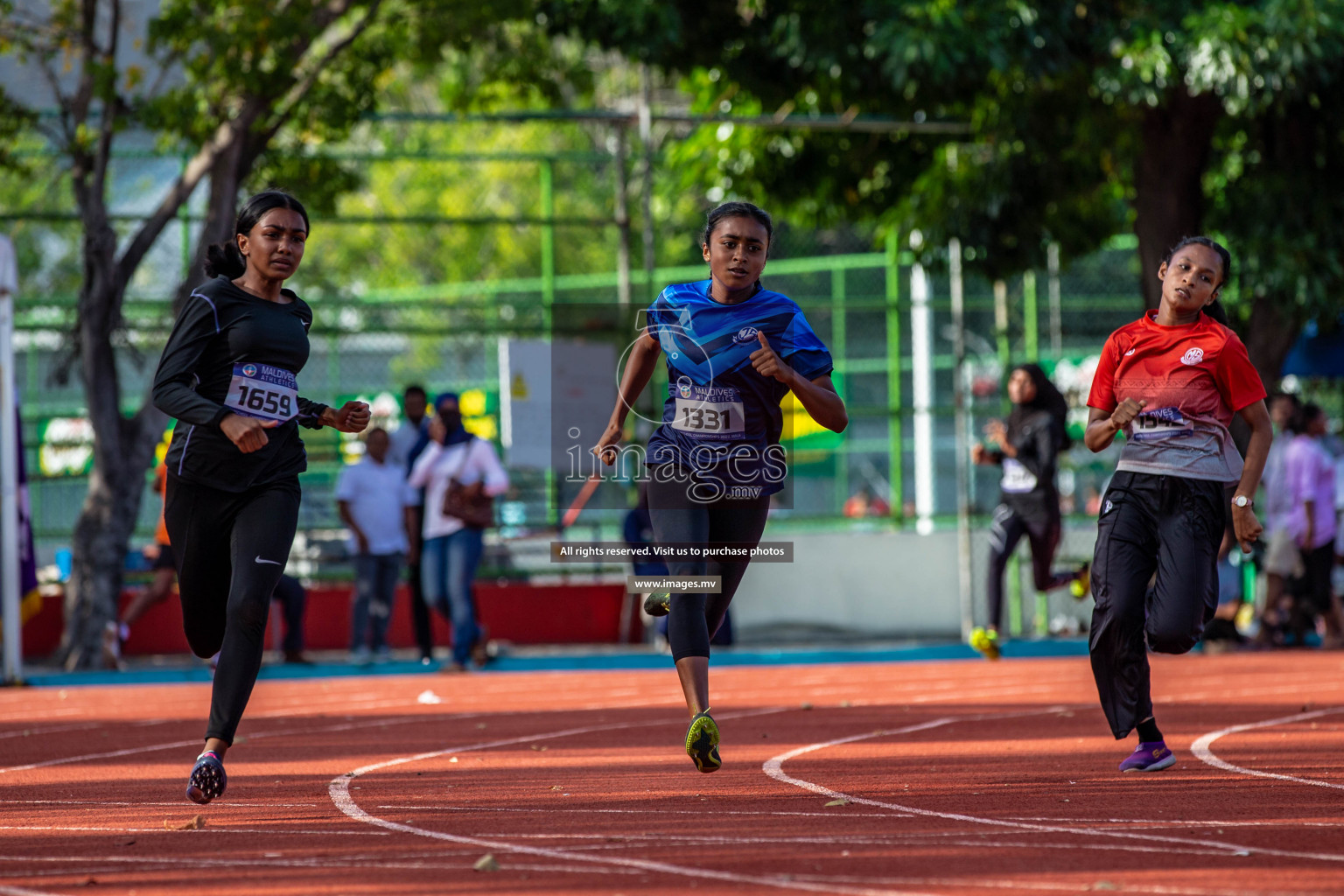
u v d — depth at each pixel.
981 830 8.93
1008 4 25.61
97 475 26.41
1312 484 26.59
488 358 34.81
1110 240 31.94
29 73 27.78
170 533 10.41
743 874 7.66
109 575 26.20
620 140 28.69
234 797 10.84
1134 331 11.53
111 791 11.30
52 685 24.06
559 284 37.25
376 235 56.72
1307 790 10.48
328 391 33.53
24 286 35.00
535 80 28.48
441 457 24.67
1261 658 24.52
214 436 10.08
